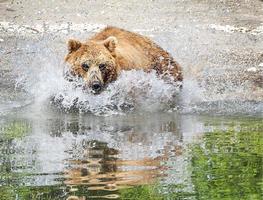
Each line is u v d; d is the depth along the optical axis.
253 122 11.77
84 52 13.53
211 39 23.34
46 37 22.75
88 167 7.77
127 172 7.50
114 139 9.84
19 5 28.91
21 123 11.61
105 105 13.34
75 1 30.00
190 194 6.61
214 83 16.75
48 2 29.66
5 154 8.65
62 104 13.53
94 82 13.12
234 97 15.02
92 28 24.73
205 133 10.41
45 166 7.86
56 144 9.40
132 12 28.08
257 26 25.89
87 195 6.50
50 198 6.43
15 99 14.45
